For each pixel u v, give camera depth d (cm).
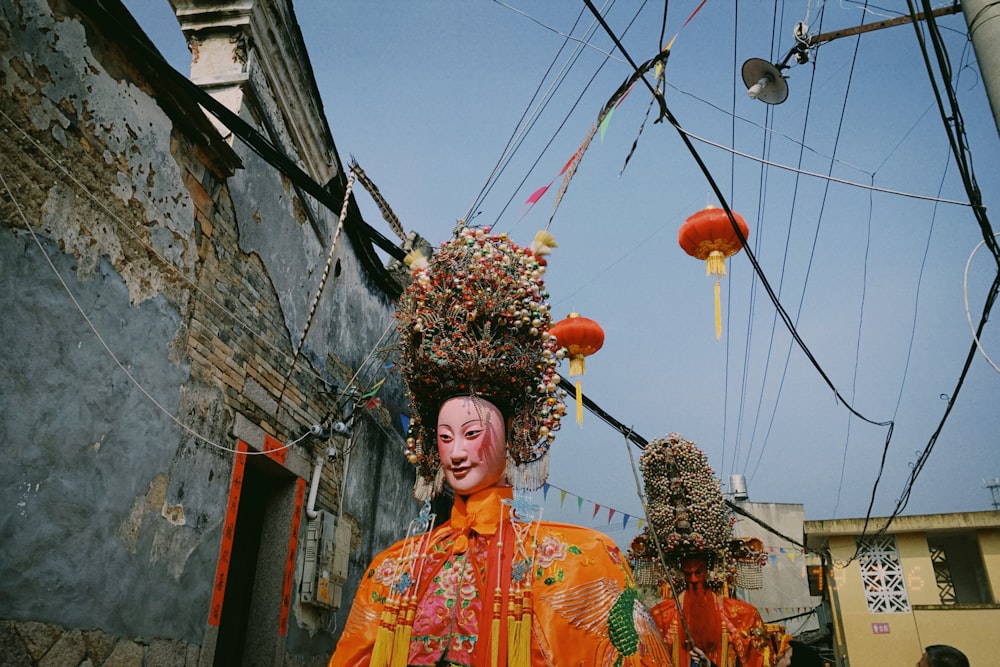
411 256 295
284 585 611
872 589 1233
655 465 522
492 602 227
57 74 422
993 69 382
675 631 468
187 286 523
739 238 505
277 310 649
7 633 357
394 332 933
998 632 1156
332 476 721
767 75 519
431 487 279
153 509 466
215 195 567
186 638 488
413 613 237
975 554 1297
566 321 628
